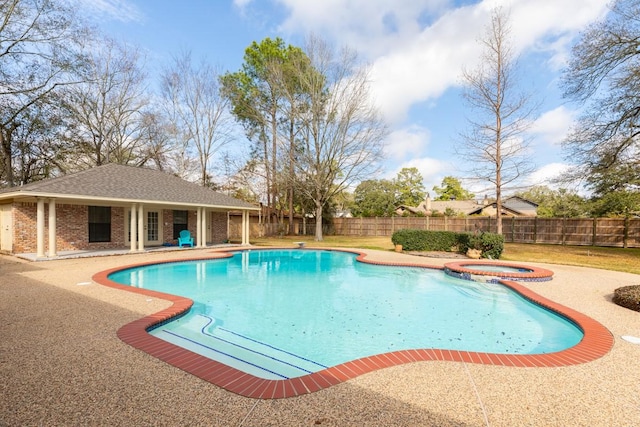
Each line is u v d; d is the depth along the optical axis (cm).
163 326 520
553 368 355
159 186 1625
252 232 3036
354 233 3148
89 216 1476
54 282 772
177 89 2833
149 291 689
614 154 1630
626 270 1131
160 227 1723
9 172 2027
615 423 254
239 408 263
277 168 2747
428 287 929
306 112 2469
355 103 2402
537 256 1558
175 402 270
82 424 239
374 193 4194
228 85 2862
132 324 471
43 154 2177
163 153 2847
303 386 303
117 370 327
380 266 1216
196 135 2969
